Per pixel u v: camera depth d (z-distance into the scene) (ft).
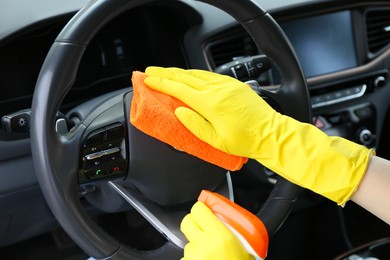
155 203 2.77
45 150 2.35
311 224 5.58
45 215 4.19
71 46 2.28
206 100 2.19
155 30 4.53
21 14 3.83
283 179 2.87
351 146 2.21
